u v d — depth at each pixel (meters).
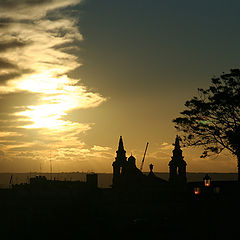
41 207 87.56
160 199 87.25
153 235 59.19
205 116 59.56
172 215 78.81
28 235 71.50
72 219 79.88
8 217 80.44
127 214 85.00
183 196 82.50
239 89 58.94
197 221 55.38
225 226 50.09
